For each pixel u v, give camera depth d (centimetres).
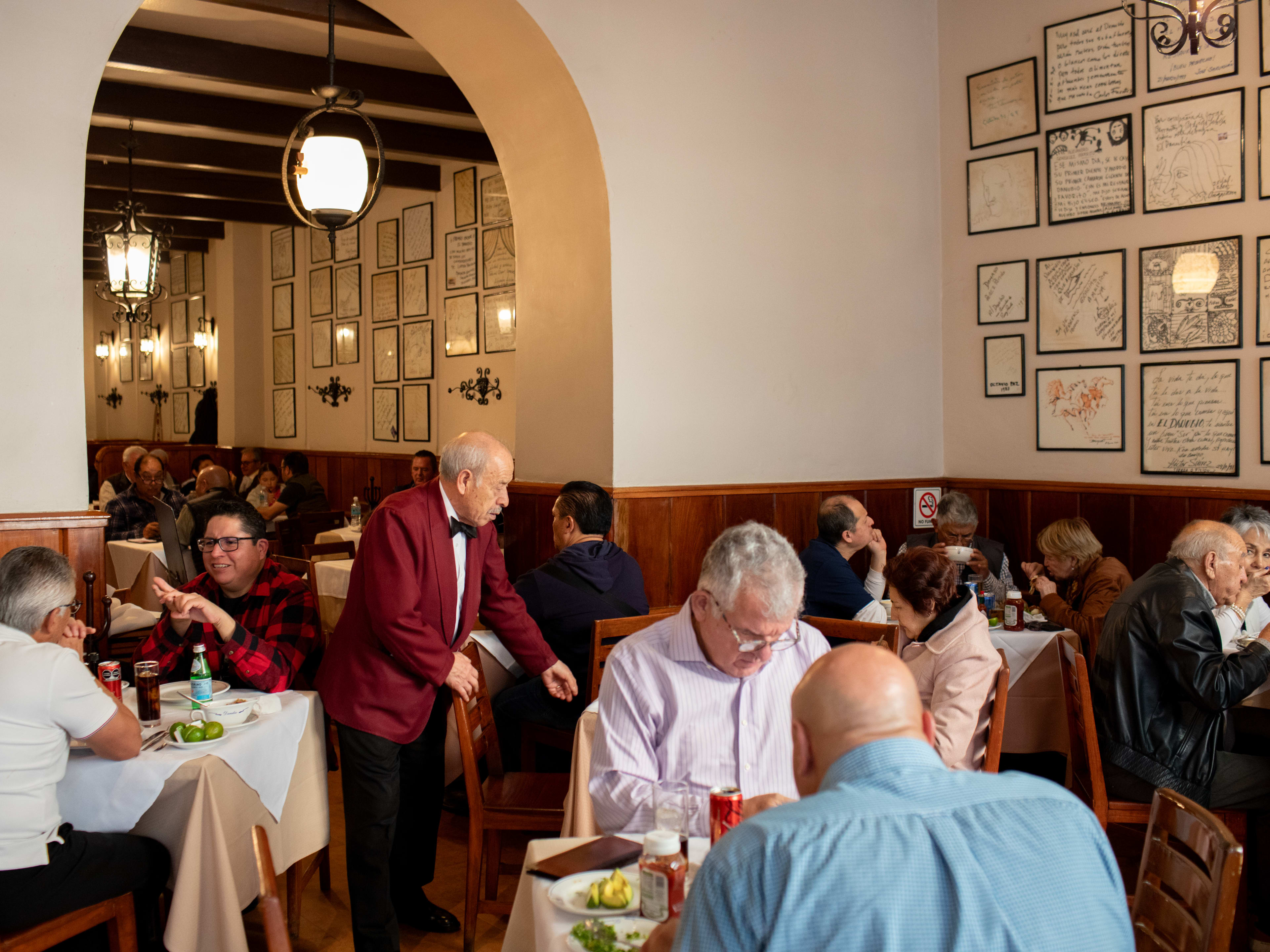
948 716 270
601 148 449
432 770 308
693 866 167
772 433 506
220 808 239
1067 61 515
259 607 309
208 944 235
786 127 511
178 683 297
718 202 486
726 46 489
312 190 374
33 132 327
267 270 1130
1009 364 547
